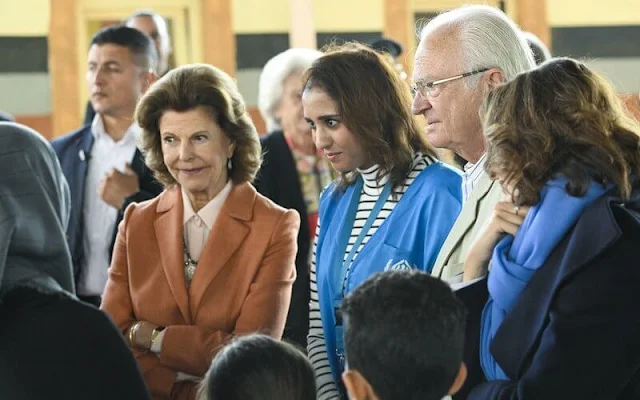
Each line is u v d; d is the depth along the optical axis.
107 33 8.91
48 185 4.31
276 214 6.27
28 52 18.83
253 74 19.52
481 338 4.91
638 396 4.45
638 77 20.34
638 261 4.50
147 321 6.13
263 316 6.03
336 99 5.97
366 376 3.93
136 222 6.34
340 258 6.05
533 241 4.68
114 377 4.08
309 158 8.78
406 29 19.81
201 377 5.97
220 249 6.14
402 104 6.07
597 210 4.54
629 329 4.44
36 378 4.01
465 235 5.57
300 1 19.52
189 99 6.19
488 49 5.79
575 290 4.50
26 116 18.86
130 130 8.81
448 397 4.80
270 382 4.50
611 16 20.30
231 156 6.34
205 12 19.30
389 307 3.90
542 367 4.46
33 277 4.13
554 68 4.84
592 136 4.66
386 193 6.03
